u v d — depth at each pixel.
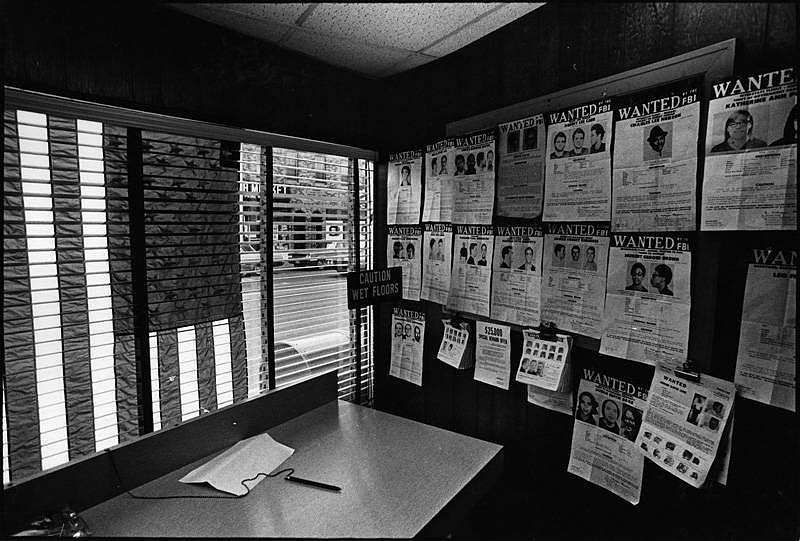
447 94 1.80
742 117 0.99
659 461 1.14
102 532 1.08
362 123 2.04
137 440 1.29
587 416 1.37
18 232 1.10
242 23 1.49
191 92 1.43
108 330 1.26
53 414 1.17
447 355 1.81
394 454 1.46
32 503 1.08
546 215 1.44
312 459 1.43
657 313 1.17
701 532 1.10
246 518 1.13
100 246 1.24
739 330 1.01
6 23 1.06
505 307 1.59
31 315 1.12
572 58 1.37
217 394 1.54
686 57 1.09
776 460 0.97
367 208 2.16
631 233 1.22
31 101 1.09
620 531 1.30
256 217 1.66
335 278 2.00
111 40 1.25
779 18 0.95
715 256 1.05
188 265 1.45
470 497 1.30
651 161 1.17
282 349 1.79
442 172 1.83
